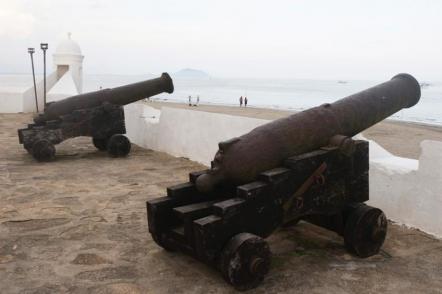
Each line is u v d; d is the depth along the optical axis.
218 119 7.16
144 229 4.42
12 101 16.06
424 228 4.33
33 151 7.89
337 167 3.67
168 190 3.72
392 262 3.66
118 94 8.52
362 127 4.09
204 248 3.07
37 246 3.96
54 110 8.31
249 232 3.25
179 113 8.31
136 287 3.22
